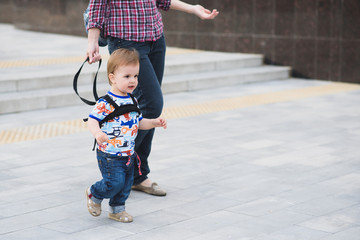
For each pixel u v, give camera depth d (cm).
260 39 1470
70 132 859
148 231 478
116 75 475
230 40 1527
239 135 842
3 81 1037
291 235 466
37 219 507
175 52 1539
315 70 1388
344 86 1304
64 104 1051
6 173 651
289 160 705
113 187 483
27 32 1998
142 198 567
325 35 1356
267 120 948
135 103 489
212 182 618
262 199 561
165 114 997
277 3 1424
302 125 910
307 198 563
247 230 478
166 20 1653
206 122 934
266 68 1414
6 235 468
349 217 508
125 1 542
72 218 510
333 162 696
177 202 554
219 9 1534
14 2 2064
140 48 554
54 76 1102
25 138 819
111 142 480
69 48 1561
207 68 1346
